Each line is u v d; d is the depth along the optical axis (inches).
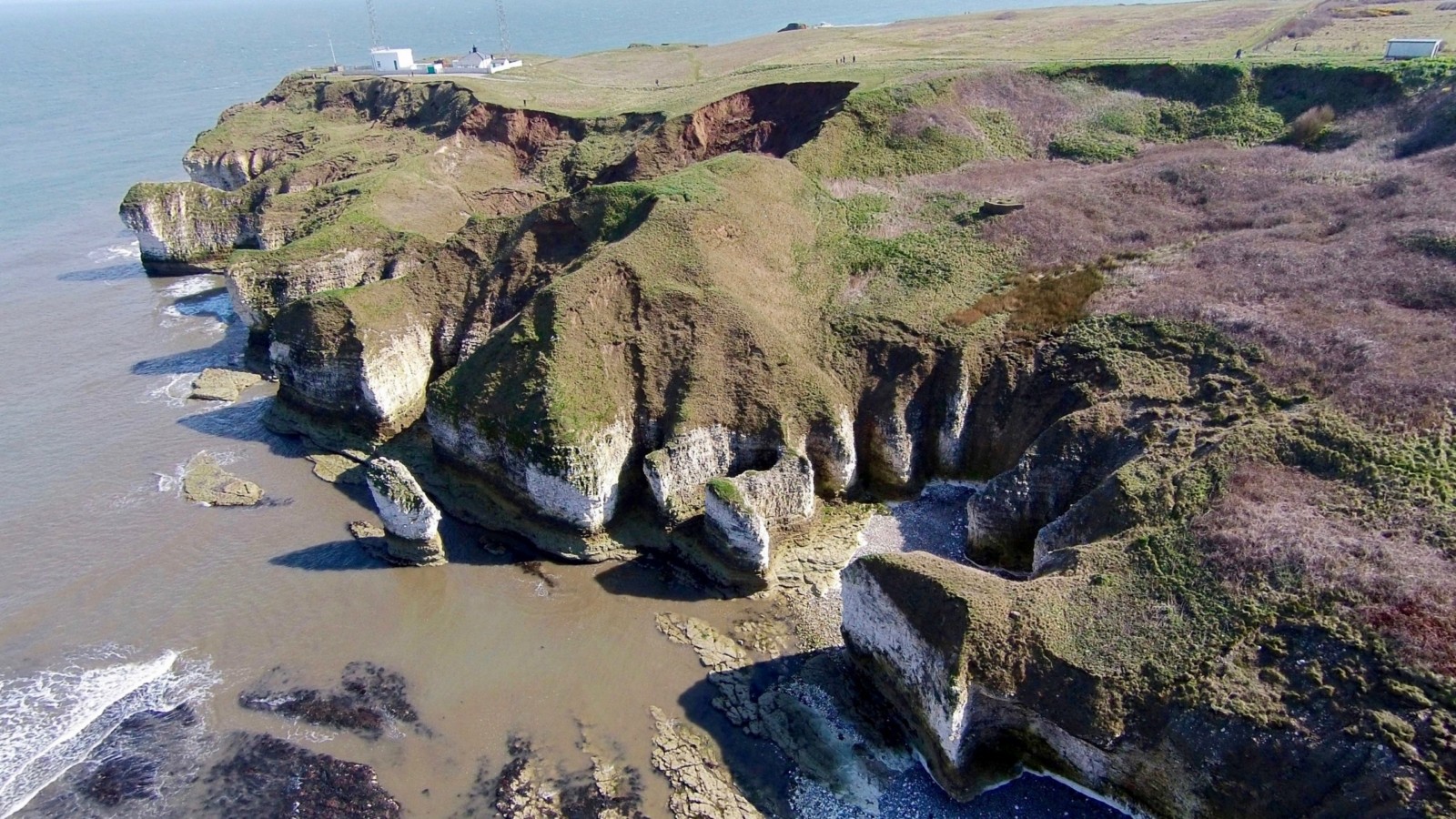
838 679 1261.1
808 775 1118.4
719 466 1592.0
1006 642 1061.8
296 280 2313.0
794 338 1723.7
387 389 1884.8
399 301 1973.4
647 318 1685.5
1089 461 1396.4
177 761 1150.3
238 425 1977.1
